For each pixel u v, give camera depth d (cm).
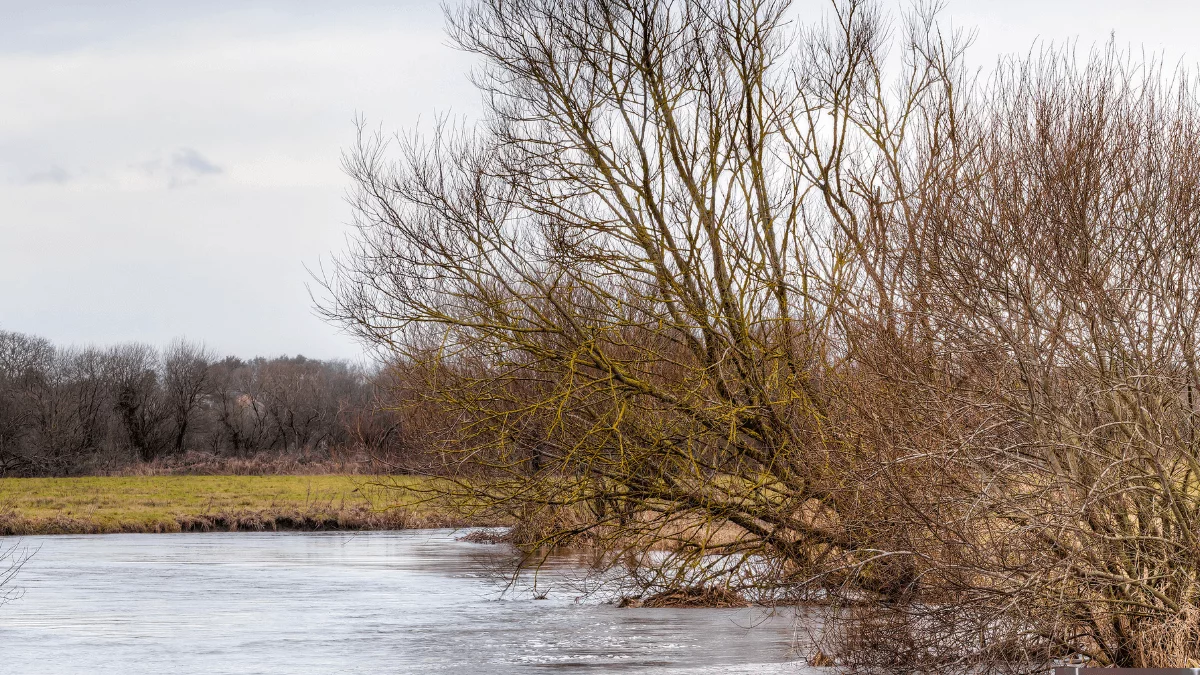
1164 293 2269
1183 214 2309
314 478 14900
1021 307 2303
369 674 2700
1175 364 2266
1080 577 2139
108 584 5034
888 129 3841
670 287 3694
